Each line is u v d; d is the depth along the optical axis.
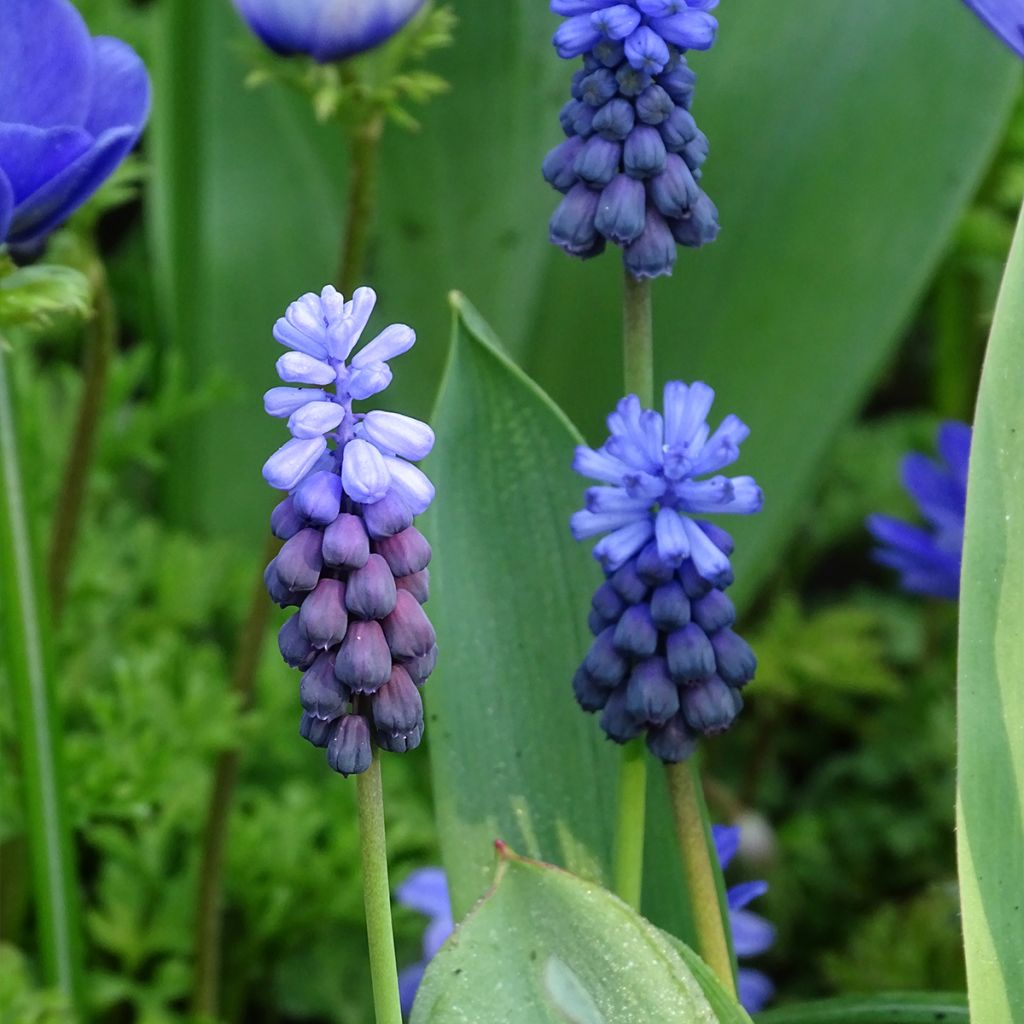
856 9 0.62
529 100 0.64
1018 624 0.42
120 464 0.71
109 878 0.65
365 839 0.40
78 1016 0.55
